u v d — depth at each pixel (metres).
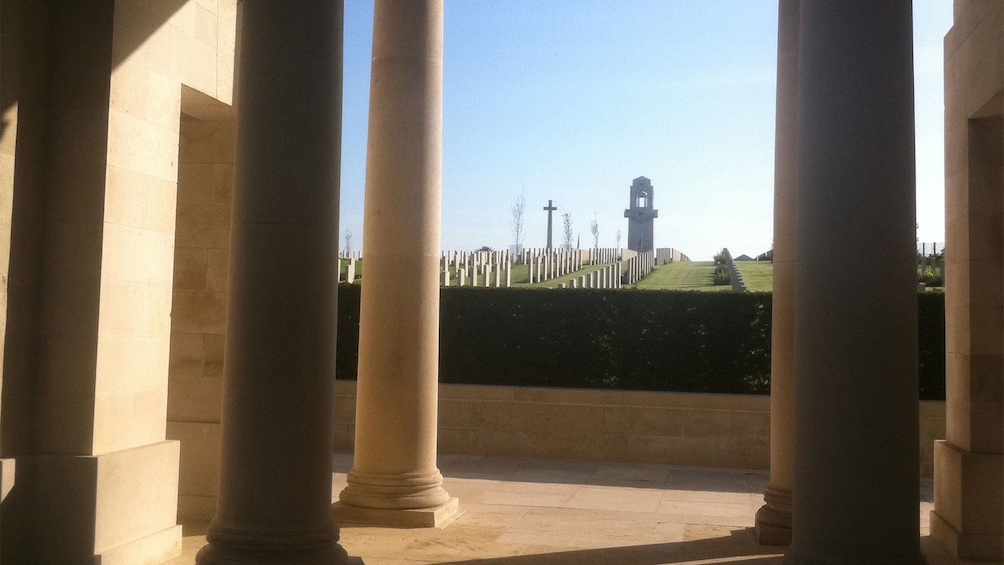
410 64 16.72
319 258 11.90
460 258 48.66
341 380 26.69
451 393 25.91
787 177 15.83
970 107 15.09
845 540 10.62
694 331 26.66
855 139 10.81
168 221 14.37
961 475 14.73
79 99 12.88
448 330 27.95
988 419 14.94
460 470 23.11
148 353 13.88
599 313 27.22
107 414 12.93
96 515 12.44
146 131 13.77
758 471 23.91
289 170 11.74
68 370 12.69
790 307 15.70
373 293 16.70
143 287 13.70
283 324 11.62
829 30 11.04
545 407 25.38
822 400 10.83
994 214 15.16
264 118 11.78
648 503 19.19
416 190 16.66
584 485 21.25
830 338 10.78
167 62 14.36
